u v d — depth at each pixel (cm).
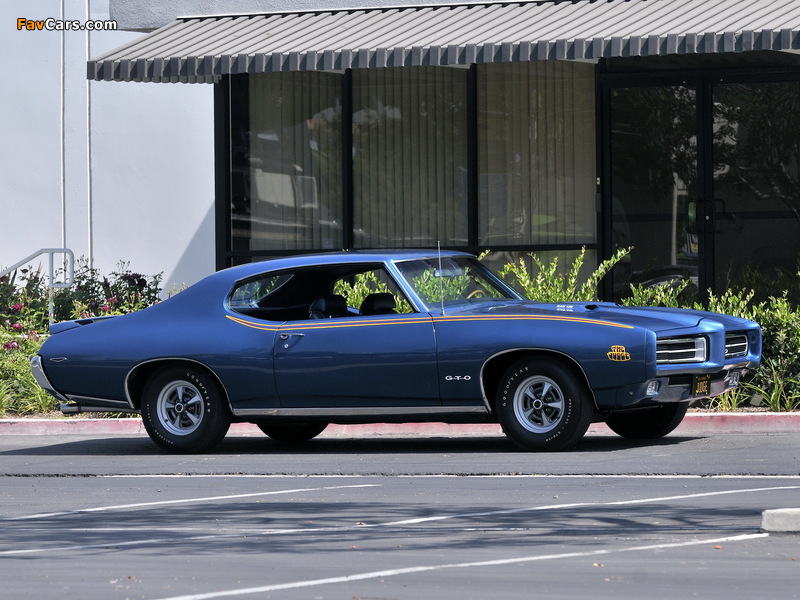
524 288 2792
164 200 3731
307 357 2114
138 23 3478
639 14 2884
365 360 2089
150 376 2222
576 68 3259
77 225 3784
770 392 2525
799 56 3067
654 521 1431
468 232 3334
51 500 1711
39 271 3550
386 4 3253
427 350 2062
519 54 2792
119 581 1174
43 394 2812
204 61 3019
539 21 2950
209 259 3706
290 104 3453
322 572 1197
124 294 3588
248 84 3462
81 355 2231
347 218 3409
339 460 2061
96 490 1795
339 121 3428
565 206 3272
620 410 2047
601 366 1981
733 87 3122
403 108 3388
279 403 2142
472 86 3325
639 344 1966
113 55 3112
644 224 3192
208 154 3709
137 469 2008
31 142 3816
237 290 2200
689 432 2361
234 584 1152
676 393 2030
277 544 1343
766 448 2081
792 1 2809
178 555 1294
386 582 1148
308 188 3450
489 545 1312
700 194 3147
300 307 2209
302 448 2289
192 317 2195
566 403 2022
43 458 2203
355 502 1616
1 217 3828
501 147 3319
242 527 1452
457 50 2834
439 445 2264
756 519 1435
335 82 3425
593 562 1217
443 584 1137
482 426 2481
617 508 1521
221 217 3472
